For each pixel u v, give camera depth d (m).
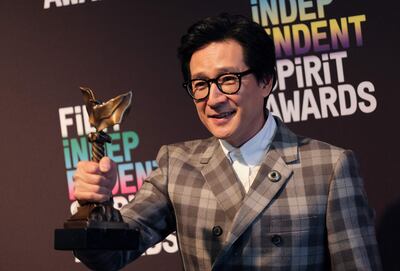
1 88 2.83
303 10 2.68
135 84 2.77
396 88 2.61
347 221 1.85
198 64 1.83
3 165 2.81
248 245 1.83
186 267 1.95
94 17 2.80
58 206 2.79
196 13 2.75
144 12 2.78
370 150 2.62
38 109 2.81
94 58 2.79
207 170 1.95
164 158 2.06
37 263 2.78
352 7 2.65
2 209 2.80
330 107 2.66
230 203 1.88
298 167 1.90
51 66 2.81
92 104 1.67
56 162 2.79
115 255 1.78
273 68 1.94
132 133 2.76
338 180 1.87
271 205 1.85
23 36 2.83
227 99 1.82
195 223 1.90
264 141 1.95
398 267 2.60
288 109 2.68
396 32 2.62
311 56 2.67
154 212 1.97
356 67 2.64
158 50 2.76
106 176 1.58
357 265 1.82
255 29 1.86
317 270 1.86
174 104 2.75
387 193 2.61
